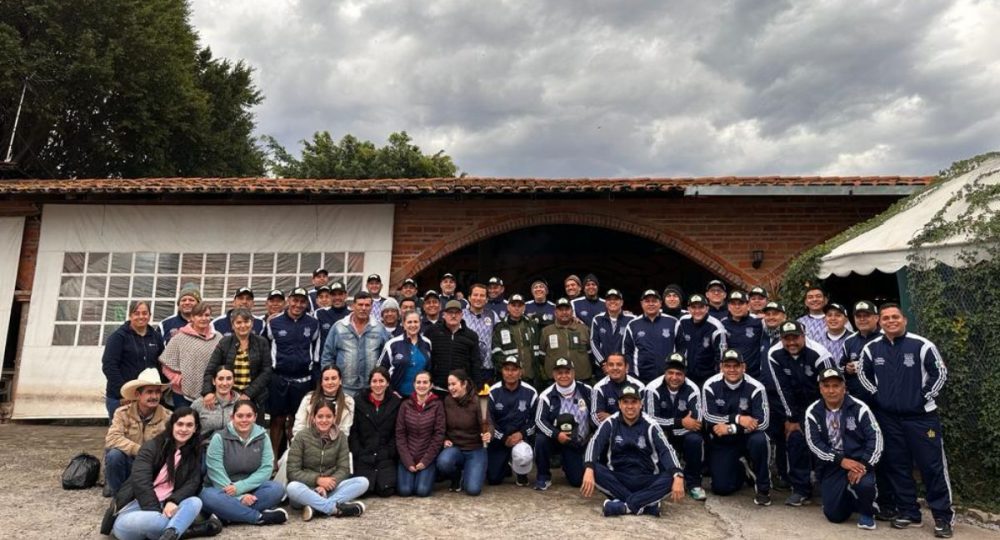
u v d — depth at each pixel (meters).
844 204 9.57
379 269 9.66
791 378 5.64
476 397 5.90
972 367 5.29
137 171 18.00
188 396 5.71
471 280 13.46
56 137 16.95
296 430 5.26
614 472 5.29
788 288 7.49
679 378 5.79
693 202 9.72
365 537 4.38
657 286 13.45
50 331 9.54
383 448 5.63
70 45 15.20
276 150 25.64
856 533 4.71
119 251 9.79
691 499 5.64
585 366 6.89
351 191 8.88
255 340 5.80
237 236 9.84
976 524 4.99
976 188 5.75
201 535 4.36
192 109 18.53
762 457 5.42
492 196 9.14
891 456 4.96
